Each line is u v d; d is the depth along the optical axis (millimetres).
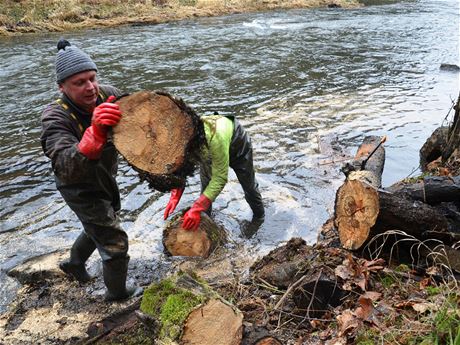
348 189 3541
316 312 3146
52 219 5164
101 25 18609
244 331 2568
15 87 10438
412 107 8523
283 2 24062
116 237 3471
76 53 2992
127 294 3816
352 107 8617
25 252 4551
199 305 2373
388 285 3143
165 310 2406
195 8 21625
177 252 4422
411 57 12852
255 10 22969
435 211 3447
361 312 2834
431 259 3322
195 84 10328
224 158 3932
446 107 8477
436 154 6008
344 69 11602
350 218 3543
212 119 4004
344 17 20547
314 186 5645
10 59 13031
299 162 6293
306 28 17859
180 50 13906
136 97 2736
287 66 11938
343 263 3363
